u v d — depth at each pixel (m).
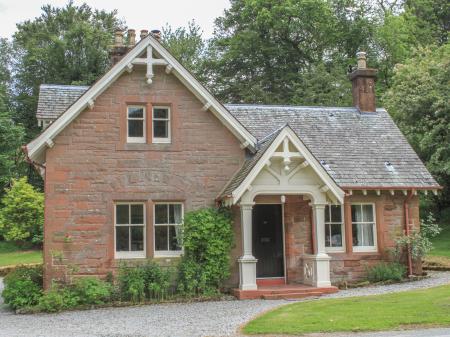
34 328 11.77
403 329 10.07
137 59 16.42
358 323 10.57
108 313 13.73
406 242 18.22
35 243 38.28
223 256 16.09
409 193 18.69
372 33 41.47
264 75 43.53
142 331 10.88
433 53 30.39
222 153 17.19
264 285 17.00
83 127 16.25
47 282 15.44
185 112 17.03
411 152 20.05
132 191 16.39
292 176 16.27
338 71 38.78
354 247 18.31
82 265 15.78
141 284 15.35
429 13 43.22
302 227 17.77
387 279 17.78
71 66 47.69
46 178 15.85
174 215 16.80
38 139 15.59
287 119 20.92
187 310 13.71
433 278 18.25
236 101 44.41
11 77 52.44
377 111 22.28
